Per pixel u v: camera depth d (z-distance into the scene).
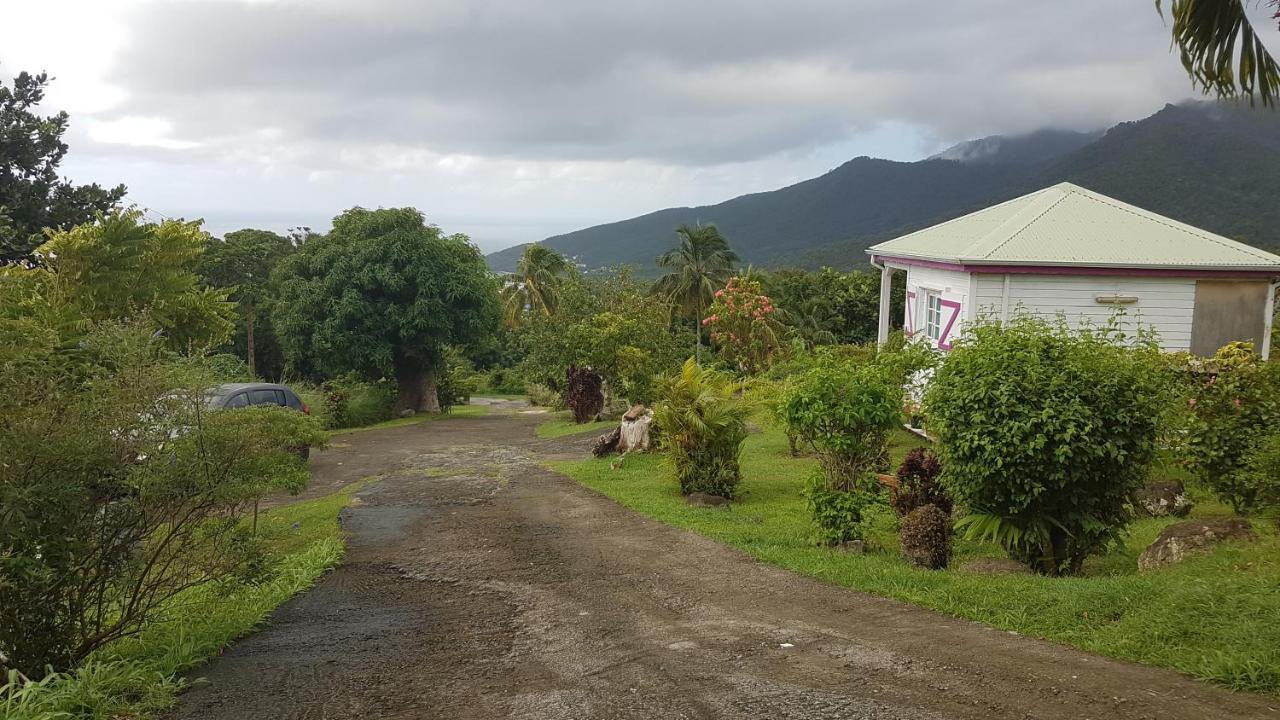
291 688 4.73
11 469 4.51
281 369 49.81
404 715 4.24
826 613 5.79
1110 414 6.09
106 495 5.07
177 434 5.24
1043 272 12.88
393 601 6.88
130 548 5.17
